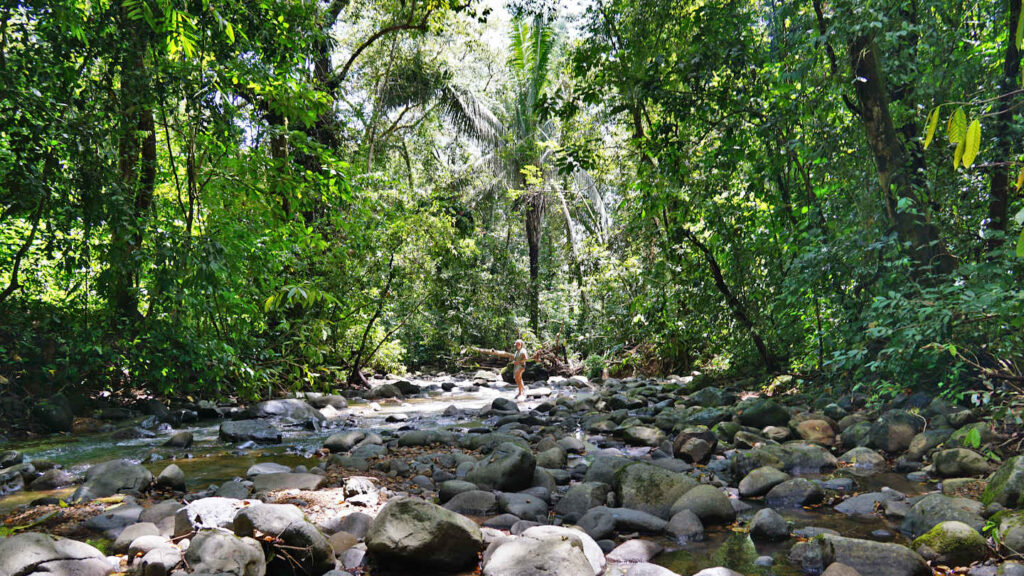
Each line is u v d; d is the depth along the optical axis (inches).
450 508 187.0
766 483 201.2
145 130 377.4
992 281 236.1
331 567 144.2
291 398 477.7
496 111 996.6
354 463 244.5
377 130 844.6
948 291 230.8
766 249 378.0
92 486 203.6
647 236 491.2
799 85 346.9
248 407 414.6
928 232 275.3
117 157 336.2
